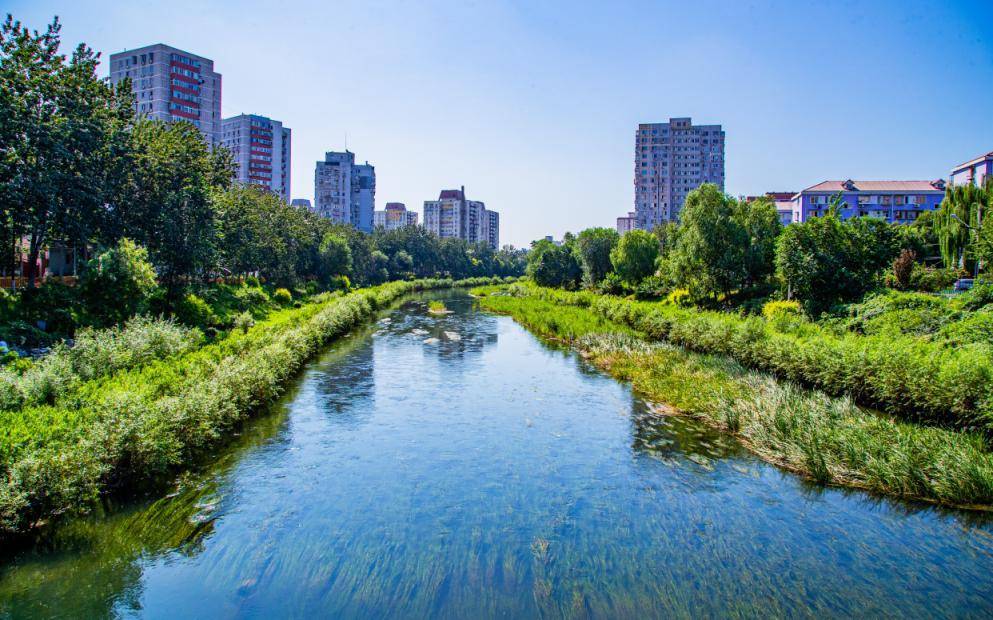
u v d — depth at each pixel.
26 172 28.30
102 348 19.17
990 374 16.12
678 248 45.66
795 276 35.31
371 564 10.61
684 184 154.88
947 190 46.47
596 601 9.55
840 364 20.81
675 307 41.69
